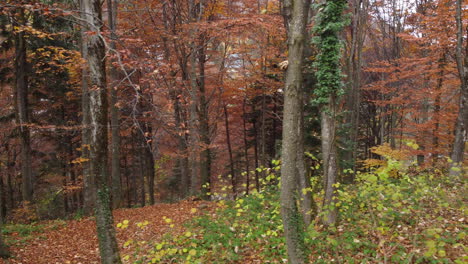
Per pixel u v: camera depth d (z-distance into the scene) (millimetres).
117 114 13555
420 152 11594
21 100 12836
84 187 12031
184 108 14367
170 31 13703
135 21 14164
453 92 15344
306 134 12109
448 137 14258
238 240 6902
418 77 15727
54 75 15305
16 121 12867
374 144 23234
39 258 7562
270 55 14648
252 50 15820
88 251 8266
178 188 25516
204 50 15375
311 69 11133
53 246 8570
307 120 12055
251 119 22062
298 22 3604
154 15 14789
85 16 5125
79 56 9797
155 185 27641
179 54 14500
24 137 12922
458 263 3420
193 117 12992
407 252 5141
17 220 12398
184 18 15336
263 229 7223
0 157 18281
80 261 7539
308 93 11773
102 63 5281
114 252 5227
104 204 5238
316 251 5676
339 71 6852
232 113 21688
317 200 7645
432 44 13133
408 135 17375
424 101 15906
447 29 11562
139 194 27125
